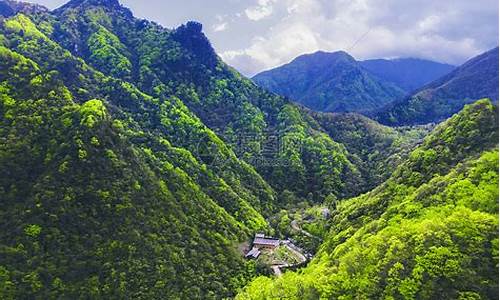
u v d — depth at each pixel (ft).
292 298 275.18
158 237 343.87
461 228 225.97
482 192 258.37
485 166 279.90
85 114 375.86
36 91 395.75
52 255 295.07
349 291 247.70
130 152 396.57
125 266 308.60
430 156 362.53
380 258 246.68
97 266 300.20
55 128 363.56
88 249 305.53
